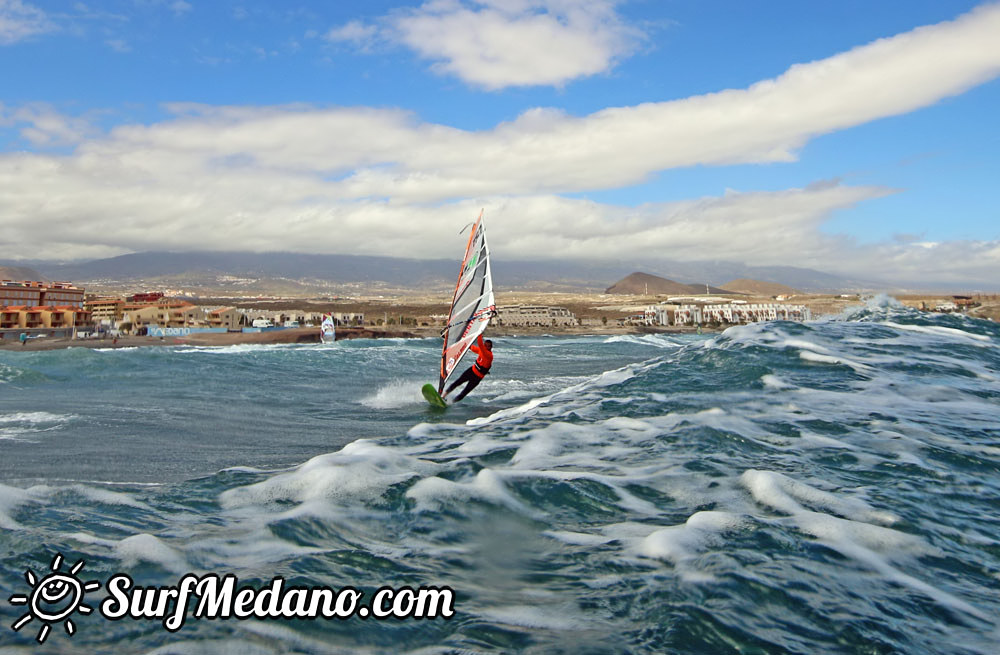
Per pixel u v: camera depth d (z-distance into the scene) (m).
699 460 5.20
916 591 2.88
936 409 7.11
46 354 22.55
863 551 3.32
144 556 3.19
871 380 8.77
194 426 10.27
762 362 9.98
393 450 5.99
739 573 2.98
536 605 2.71
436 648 2.34
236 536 3.57
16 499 4.05
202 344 67.12
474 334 14.59
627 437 6.18
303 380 19.39
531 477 4.76
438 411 13.09
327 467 5.05
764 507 4.04
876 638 2.44
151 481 6.16
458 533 3.64
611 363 30.16
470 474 4.92
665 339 85.81
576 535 3.60
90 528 3.62
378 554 3.32
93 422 10.29
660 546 3.35
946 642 2.45
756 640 2.38
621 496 4.33
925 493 4.32
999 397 7.82
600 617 2.58
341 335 91.88
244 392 15.68
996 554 3.37
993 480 4.64
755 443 5.73
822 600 2.74
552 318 138.75
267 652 2.32
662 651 2.30
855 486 4.49
